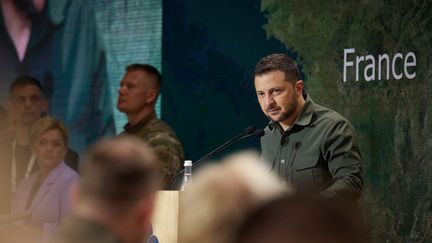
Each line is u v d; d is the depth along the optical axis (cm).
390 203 790
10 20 1082
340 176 567
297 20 867
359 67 822
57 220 966
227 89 908
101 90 1006
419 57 784
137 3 989
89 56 1022
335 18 841
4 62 1081
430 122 772
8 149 1038
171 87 947
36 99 1049
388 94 801
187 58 942
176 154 856
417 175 775
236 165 139
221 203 134
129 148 225
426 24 782
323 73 847
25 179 1010
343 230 95
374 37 814
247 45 902
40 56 1057
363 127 815
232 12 914
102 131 996
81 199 221
